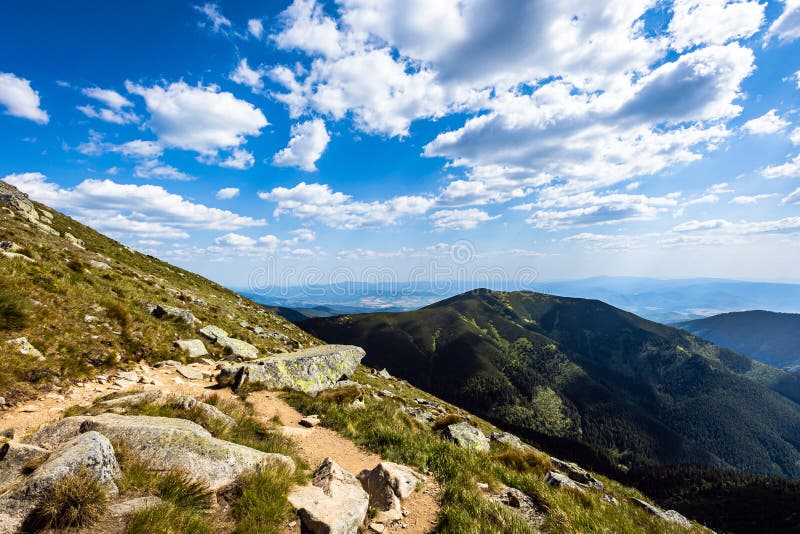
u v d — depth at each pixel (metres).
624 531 8.95
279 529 5.81
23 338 11.22
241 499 6.21
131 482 5.61
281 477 6.91
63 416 8.47
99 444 5.55
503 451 15.63
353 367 21.81
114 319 16.47
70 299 15.69
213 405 10.95
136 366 14.30
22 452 5.54
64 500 4.66
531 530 7.45
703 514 122.19
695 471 172.00
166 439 6.60
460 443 14.41
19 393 9.26
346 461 10.23
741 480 151.88
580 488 12.73
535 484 10.35
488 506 7.99
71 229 41.16
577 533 7.98
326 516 6.11
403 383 45.12
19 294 13.16
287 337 38.78
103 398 9.88
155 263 51.25
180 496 5.73
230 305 43.50
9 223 25.39
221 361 19.16
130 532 4.71
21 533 4.36
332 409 14.16
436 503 8.34
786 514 108.88
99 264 26.45
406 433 12.56
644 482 168.62
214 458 6.69
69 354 12.23
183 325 20.92
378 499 7.94
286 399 14.98
